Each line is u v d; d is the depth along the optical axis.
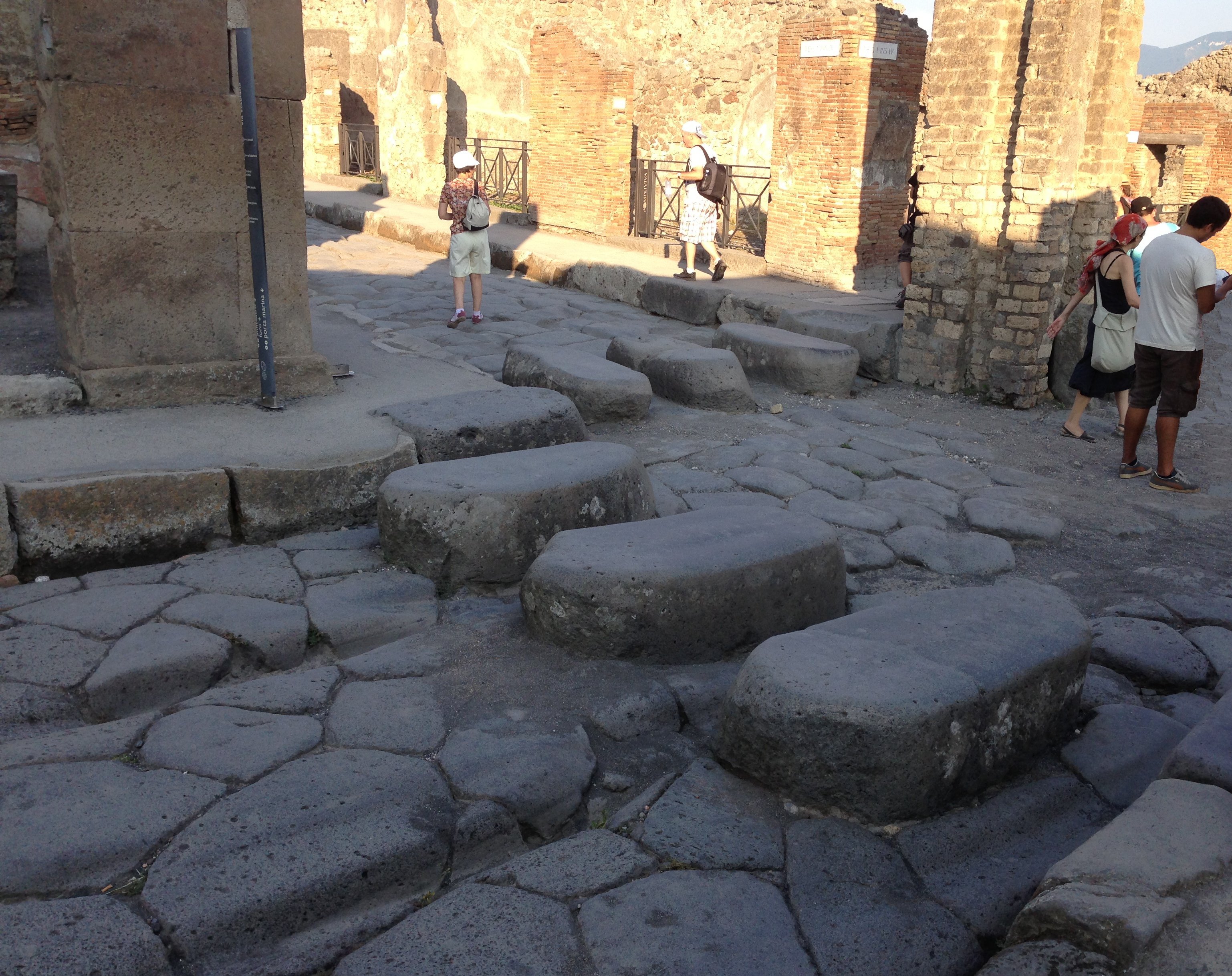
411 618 3.88
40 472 4.21
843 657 2.96
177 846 2.46
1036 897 2.17
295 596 3.97
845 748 2.71
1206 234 5.75
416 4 15.98
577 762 2.97
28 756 2.80
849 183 10.77
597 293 11.30
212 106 5.18
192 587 3.99
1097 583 4.69
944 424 7.23
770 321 9.40
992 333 7.82
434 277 11.53
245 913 2.31
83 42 4.76
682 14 17.11
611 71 13.09
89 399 5.17
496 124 19.20
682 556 3.60
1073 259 7.96
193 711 3.09
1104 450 6.79
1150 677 3.82
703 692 3.39
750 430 6.72
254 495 4.51
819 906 2.45
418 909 2.50
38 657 3.37
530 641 3.64
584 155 13.71
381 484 4.46
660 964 2.24
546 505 4.26
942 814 2.81
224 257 5.43
